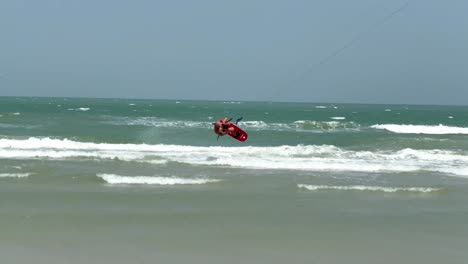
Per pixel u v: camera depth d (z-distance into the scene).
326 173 20.17
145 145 27.59
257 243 10.93
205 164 21.55
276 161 22.72
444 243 11.24
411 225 12.70
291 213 13.62
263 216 13.23
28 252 9.91
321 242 11.11
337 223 12.72
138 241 10.84
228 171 20.06
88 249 10.20
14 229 11.43
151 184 17.03
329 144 31.45
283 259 9.94
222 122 16.05
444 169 21.75
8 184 16.45
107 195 15.24
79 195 15.14
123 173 19.11
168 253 10.12
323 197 15.75
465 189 17.58
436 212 14.15
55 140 27.92
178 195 15.50
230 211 13.69
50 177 17.69
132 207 13.85
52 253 9.90
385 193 16.58
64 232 11.33
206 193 15.89
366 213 13.84
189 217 12.95
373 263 9.85
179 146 27.55
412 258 10.19
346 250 10.59
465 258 10.26
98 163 21.17
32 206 13.65
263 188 16.84
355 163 22.72
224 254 10.15
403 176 19.97
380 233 11.93
